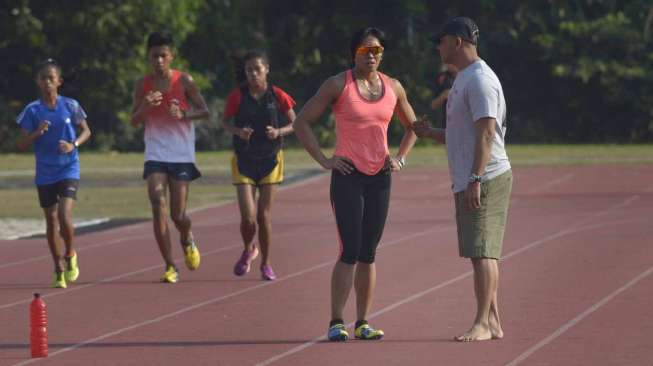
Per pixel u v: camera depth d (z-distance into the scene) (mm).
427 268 32094
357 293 22344
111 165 88250
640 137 121938
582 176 67062
